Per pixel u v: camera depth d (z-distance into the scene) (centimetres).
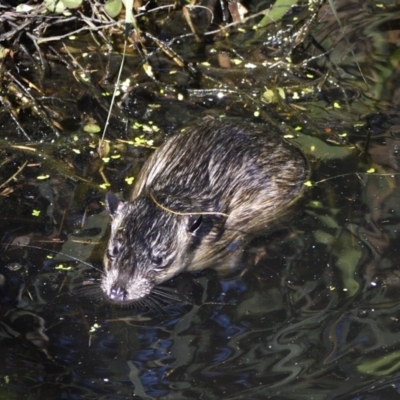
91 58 1002
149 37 1020
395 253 759
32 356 651
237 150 827
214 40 1052
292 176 838
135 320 693
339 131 920
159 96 963
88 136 899
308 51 1051
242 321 695
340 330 685
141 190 812
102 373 639
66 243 762
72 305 701
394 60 1036
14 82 938
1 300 701
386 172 855
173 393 624
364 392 629
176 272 748
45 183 836
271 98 962
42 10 950
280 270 746
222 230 782
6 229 775
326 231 786
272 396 623
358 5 1133
